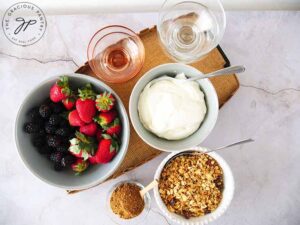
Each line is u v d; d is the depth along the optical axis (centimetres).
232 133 103
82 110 82
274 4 109
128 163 96
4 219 101
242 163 103
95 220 102
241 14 103
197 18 96
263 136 104
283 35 104
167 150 87
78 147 83
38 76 102
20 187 101
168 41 95
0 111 102
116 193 97
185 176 97
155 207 102
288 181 104
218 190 97
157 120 86
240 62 104
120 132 88
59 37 102
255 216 103
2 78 102
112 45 97
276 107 104
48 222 101
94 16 102
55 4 106
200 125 90
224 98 97
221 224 103
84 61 102
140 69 94
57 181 85
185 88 87
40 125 86
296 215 103
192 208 96
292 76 104
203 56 93
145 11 109
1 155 102
